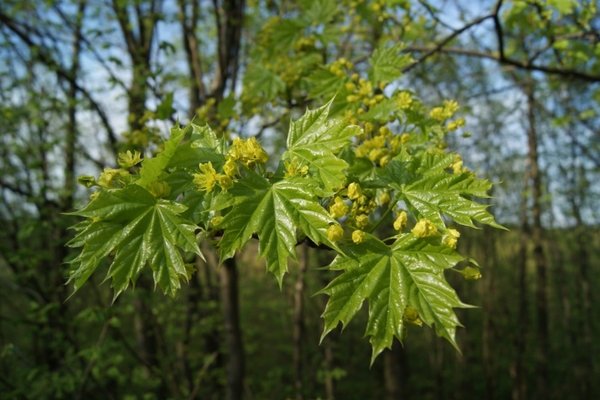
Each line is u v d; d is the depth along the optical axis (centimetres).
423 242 146
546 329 845
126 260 137
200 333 673
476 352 1165
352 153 204
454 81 845
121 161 157
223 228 138
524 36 501
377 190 182
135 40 543
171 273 137
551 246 1146
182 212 143
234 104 355
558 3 353
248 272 1117
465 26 339
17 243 602
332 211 149
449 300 136
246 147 150
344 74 274
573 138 767
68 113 588
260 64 379
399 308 138
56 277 560
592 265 1328
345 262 143
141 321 635
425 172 174
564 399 1035
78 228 141
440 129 231
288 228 139
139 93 429
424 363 1159
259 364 1010
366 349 1062
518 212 1023
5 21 480
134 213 141
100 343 441
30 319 498
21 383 466
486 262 1002
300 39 373
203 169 143
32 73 608
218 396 753
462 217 157
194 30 487
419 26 430
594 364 1120
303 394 739
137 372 520
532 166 802
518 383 930
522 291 926
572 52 409
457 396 1006
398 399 720
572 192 912
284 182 146
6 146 588
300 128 161
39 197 518
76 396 459
